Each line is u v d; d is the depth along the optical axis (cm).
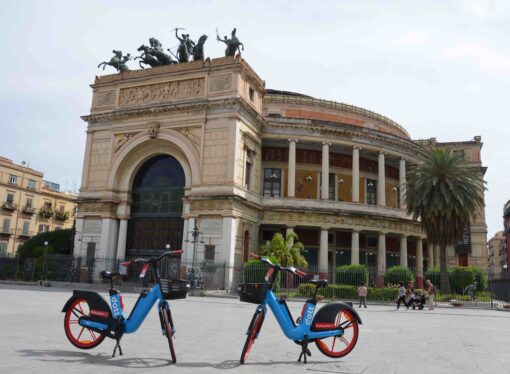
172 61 5356
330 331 1031
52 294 3266
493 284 5250
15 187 8788
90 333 1225
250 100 5094
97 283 4681
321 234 5212
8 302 2366
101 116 5228
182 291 998
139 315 1001
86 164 5256
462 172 4384
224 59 4759
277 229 5422
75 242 5131
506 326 2198
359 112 6450
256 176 5209
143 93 5125
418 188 4425
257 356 1057
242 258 4653
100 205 5081
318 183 5662
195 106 4738
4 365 856
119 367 879
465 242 6969
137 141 5025
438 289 4641
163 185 5062
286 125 5344
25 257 6006
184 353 1065
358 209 5372
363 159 6000
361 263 5791
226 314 2267
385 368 963
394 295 4006
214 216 4512
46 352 1004
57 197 9788
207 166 4628
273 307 1006
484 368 1011
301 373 879
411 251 6450
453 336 1669
